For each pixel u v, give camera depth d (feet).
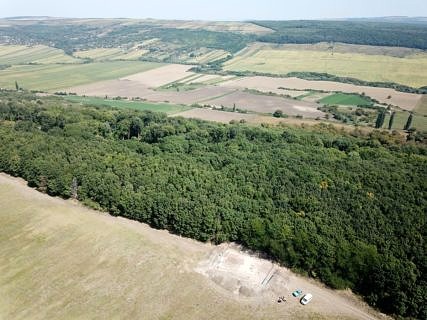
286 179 330.54
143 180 336.49
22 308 231.30
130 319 225.35
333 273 260.21
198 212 295.07
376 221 279.28
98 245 286.87
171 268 266.57
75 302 236.22
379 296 243.81
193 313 231.30
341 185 319.68
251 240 283.79
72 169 361.30
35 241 290.56
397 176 334.24
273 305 240.12
